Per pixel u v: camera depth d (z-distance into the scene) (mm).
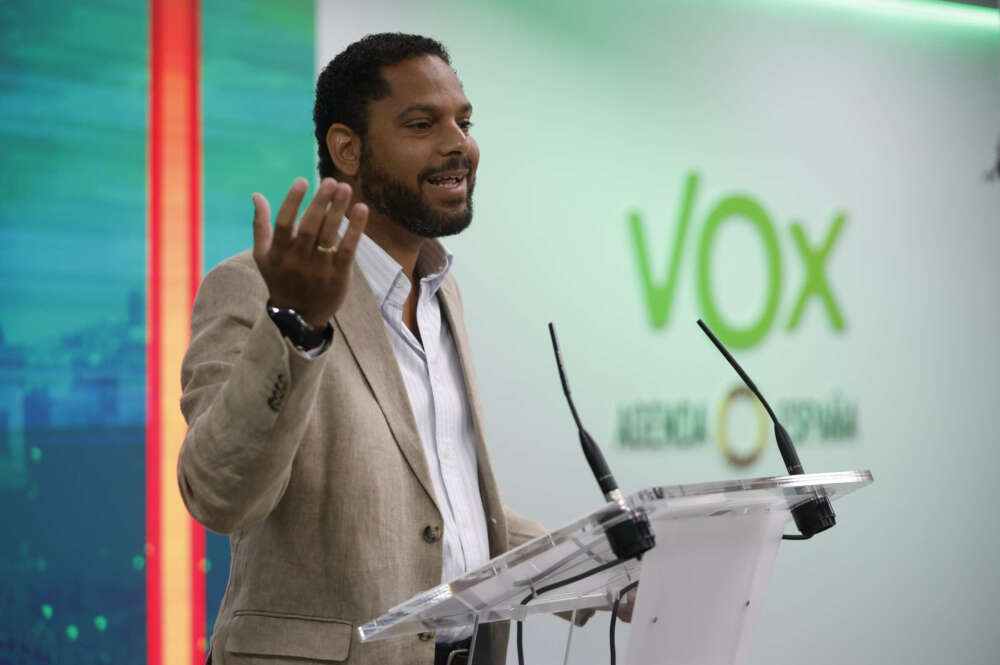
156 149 4371
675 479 5340
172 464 4324
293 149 4609
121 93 4332
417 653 1842
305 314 1518
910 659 5922
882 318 5957
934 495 6047
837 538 5797
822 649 5715
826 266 5824
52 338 4180
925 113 6129
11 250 4137
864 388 5883
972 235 6223
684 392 5398
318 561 1854
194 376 1790
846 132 5910
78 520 4176
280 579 1853
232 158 4496
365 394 1937
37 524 4121
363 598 1834
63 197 4227
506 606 1539
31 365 4148
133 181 4332
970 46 6281
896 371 5977
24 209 4164
